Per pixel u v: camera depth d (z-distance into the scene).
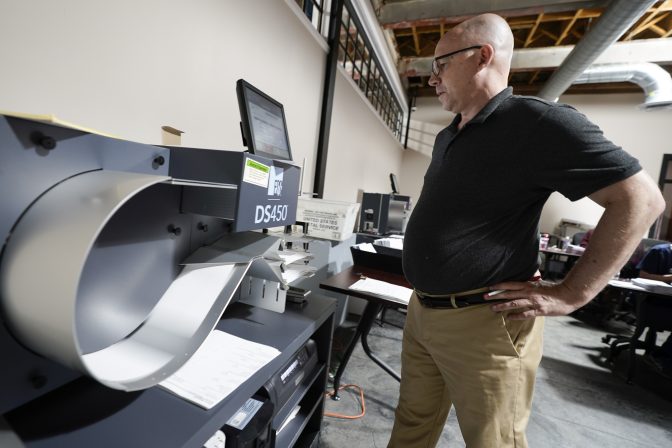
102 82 0.92
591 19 3.47
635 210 0.63
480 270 0.81
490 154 0.78
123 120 1.00
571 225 5.09
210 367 0.62
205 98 1.32
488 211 0.79
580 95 5.33
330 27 2.40
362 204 3.09
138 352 0.51
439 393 1.05
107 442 0.43
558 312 0.74
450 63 0.91
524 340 0.82
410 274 0.98
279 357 0.69
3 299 0.38
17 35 0.73
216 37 1.34
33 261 0.36
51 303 0.35
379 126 4.34
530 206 0.79
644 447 1.50
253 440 0.66
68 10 0.82
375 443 1.35
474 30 0.87
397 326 2.59
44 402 0.49
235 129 1.52
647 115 5.00
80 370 0.37
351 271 1.57
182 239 0.64
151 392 0.54
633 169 0.63
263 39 1.65
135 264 0.54
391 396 1.67
